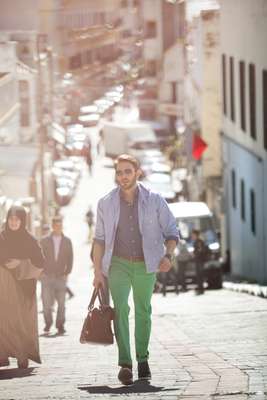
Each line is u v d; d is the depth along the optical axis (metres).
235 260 50.81
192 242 43.38
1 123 59.31
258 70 41.09
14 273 14.20
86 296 39.28
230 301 28.66
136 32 137.75
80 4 115.75
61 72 103.75
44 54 67.94
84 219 86.25
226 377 11.53
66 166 96.44
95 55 126.25
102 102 128.38
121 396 10.39
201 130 70.12
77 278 56.34
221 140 54.88
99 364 14.29
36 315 14.38
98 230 12.19
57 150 101.06
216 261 39.91
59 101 96.94
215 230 44.09
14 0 64.50
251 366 12.57
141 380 11.98
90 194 99.00
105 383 11.88
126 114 137.88
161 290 40.66
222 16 53.34
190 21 85.06
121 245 12.13
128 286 12.10
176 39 132.38
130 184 12.03
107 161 117.38
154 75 138.88
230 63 50.50
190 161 77.25
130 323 22.27
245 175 46.16
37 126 65.69
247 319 21.00
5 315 14.23
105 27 124.38
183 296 35.97
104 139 117.88
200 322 21.17
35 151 63.25
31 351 14.31
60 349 17.22
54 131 91.38
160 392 10.62
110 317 12.01
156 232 12.16
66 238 22.09
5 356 14.25
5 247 14.20
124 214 12.08
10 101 61.94
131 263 12.10
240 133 47.53
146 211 12.08
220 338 17.11
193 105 79.00
